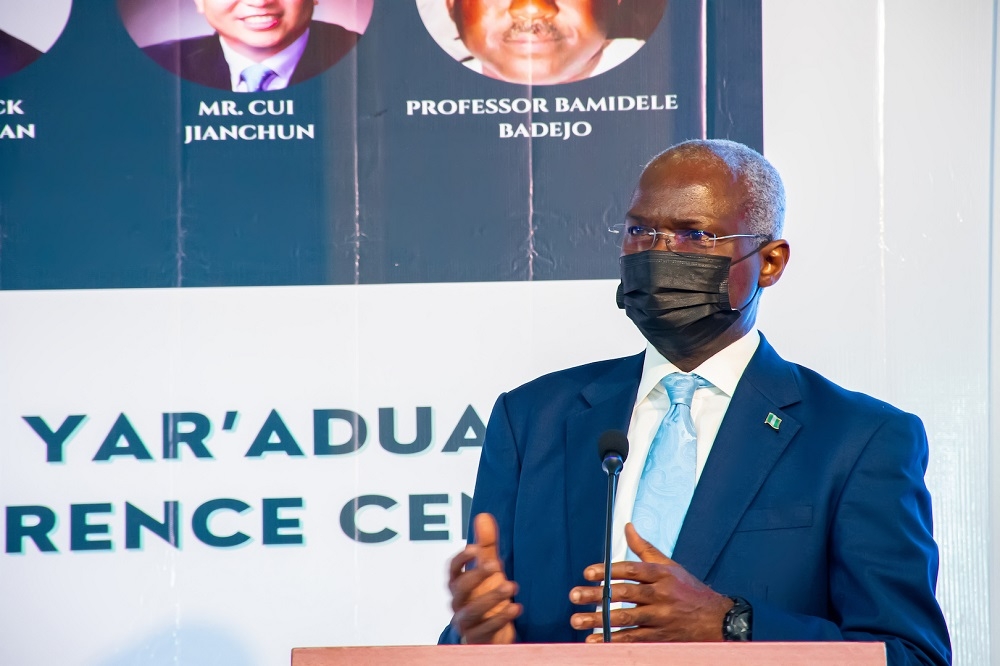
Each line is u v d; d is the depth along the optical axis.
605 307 8.29
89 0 8.44
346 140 8.41
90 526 8.18
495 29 8.43
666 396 5.60
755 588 4.94
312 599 8.15
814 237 8.14
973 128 8.12
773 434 5.27
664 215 5.37
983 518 7.97
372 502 8.21
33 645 8.09
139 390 8.27
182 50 8.43
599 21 8.40
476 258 8.34
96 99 8.41
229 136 8.41
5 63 8.40
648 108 8.36
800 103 8.23
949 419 8.02
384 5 8.43
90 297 8.31
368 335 8.30
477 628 4.37
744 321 5.59
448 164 8.39
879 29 8.23
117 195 8.38
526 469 5.62
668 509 5.20
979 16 8.16
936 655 4.66
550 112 8.39
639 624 4.18
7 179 8.35
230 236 8.36
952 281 8.06
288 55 8.44
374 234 8.36
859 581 4.84
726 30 8.32
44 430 8.23
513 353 8.29
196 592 8.15
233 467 8.23
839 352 8.09
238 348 8.30
